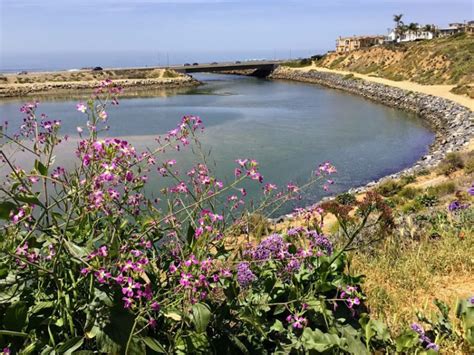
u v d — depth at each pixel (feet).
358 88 245.45
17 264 9.50
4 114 174.91
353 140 120.06
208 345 9.78
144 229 10.42
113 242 9.27
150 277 10.19
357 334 11.55
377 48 304.71
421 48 261.24
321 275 11.51
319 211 13.83
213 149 102.89
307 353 10.57
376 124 146.00
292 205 62.95
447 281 17.07
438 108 161.07
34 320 9.16
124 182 10.50
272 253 11.63
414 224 26.03
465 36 254.88
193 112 169.07
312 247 12.28
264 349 10.73
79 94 276.41
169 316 9.16
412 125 144.46
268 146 109.09
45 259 10.03
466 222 24.18
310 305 11.12
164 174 12.36
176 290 9.29
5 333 8.27
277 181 81.25
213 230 10.66
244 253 11.69
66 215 9.96
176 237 10.73
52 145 10.85
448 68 217.77
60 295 8.86
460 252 18.88
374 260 18.89
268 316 11.85
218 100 215.10
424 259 18.65
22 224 9.48
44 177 9.40
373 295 15.31
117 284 9.18
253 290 11.56
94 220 10.26
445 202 48.55
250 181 60.54
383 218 15.66
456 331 12.86
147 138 115.14
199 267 9.42
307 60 387.34
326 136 124.67
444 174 76.69
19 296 9.45
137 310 9.36
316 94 239.09
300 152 104.06
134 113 167.73
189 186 15.19
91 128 9.91
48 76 327.26
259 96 232.73
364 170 92.17
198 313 9.04
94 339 9.42
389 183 71.97
